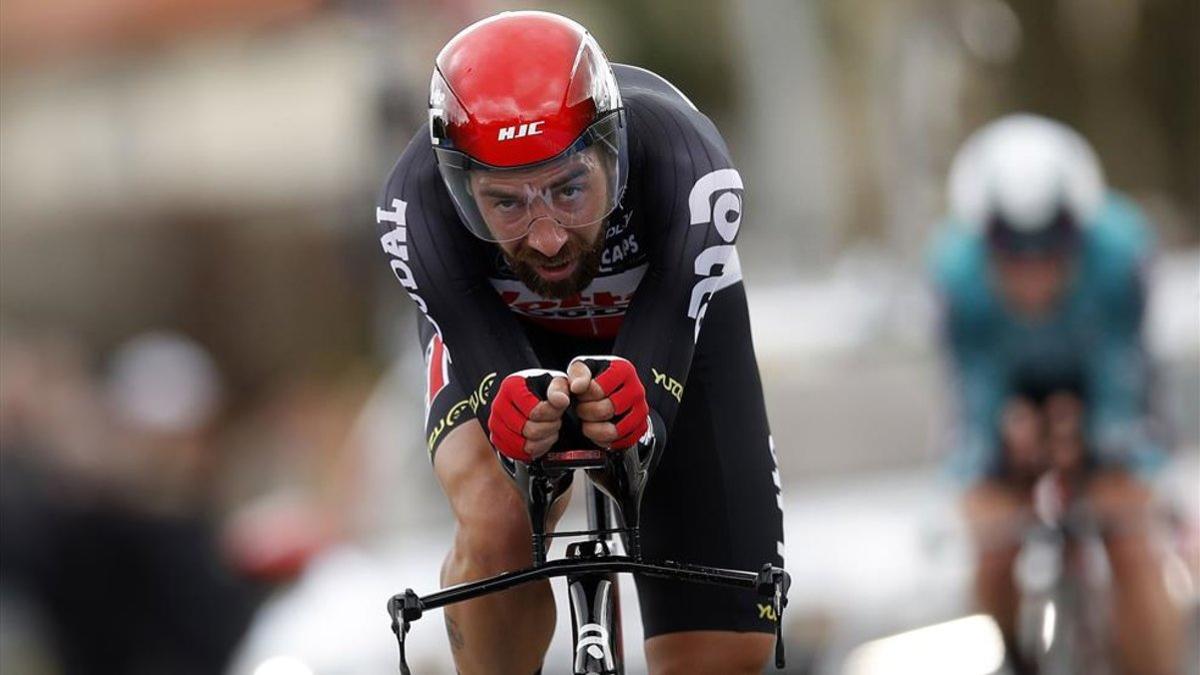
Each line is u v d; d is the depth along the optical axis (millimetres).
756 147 55125
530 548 11500
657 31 64688
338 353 38562
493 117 10227
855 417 24000
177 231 38188
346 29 31109
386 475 24516
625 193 11375
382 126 27844
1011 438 20766
